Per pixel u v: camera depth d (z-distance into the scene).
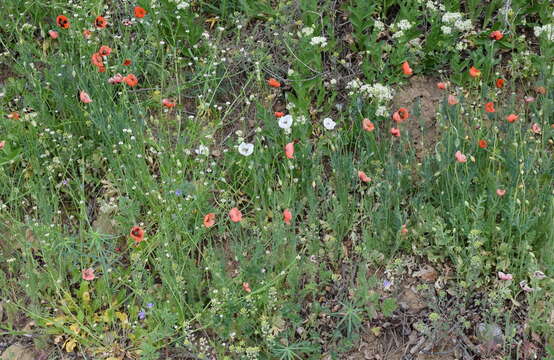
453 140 2.89
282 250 2.70
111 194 2.96
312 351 2.53
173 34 3.34
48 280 2.68
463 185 2.73
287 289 2.65
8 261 2.68
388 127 3.04
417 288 2.66
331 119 2.91
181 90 3.27
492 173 2.82
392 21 3.46
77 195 2.97
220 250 2.78
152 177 2.88
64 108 3.12
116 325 2.65
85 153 3.05
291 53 3.20
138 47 3.38
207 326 2.53
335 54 3.25
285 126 2.83
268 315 2.59
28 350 2.61
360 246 2.75
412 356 2.55
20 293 2.74
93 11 3.37
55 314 2.68
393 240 2.78
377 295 2.54
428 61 3.24
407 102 3.18
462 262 2.61
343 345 2.54
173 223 2.73
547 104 2.93
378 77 3.17
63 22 3.00
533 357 2.51
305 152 2.89
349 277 2.73
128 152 2.93
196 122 3.10
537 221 2.70
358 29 3.28
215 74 3.24
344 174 2.88
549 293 2.59
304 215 2.91
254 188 2.87
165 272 2.62
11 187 2.89
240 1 3.41
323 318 2.63
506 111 2.96
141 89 3.20
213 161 3.03
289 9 3.48
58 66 3.17
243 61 3.30
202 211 2.81
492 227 2.67
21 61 3.30
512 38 3.27
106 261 2.75
